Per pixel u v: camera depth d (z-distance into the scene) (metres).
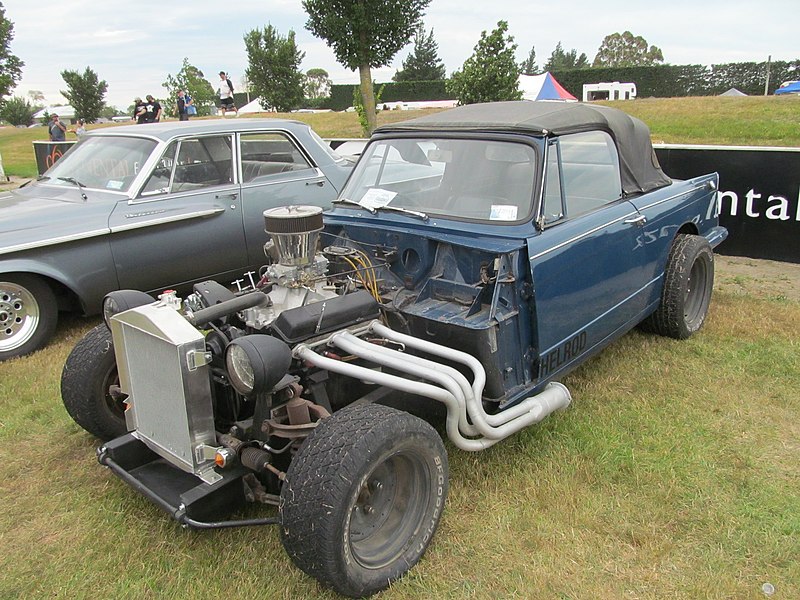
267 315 3.14
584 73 41.12
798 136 15.45
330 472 2.43
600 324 4.07
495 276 3.31
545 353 3.54
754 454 3.64
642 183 4.68
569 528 3.05
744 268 7.33
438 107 37.03
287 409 2.88
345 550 2.48
